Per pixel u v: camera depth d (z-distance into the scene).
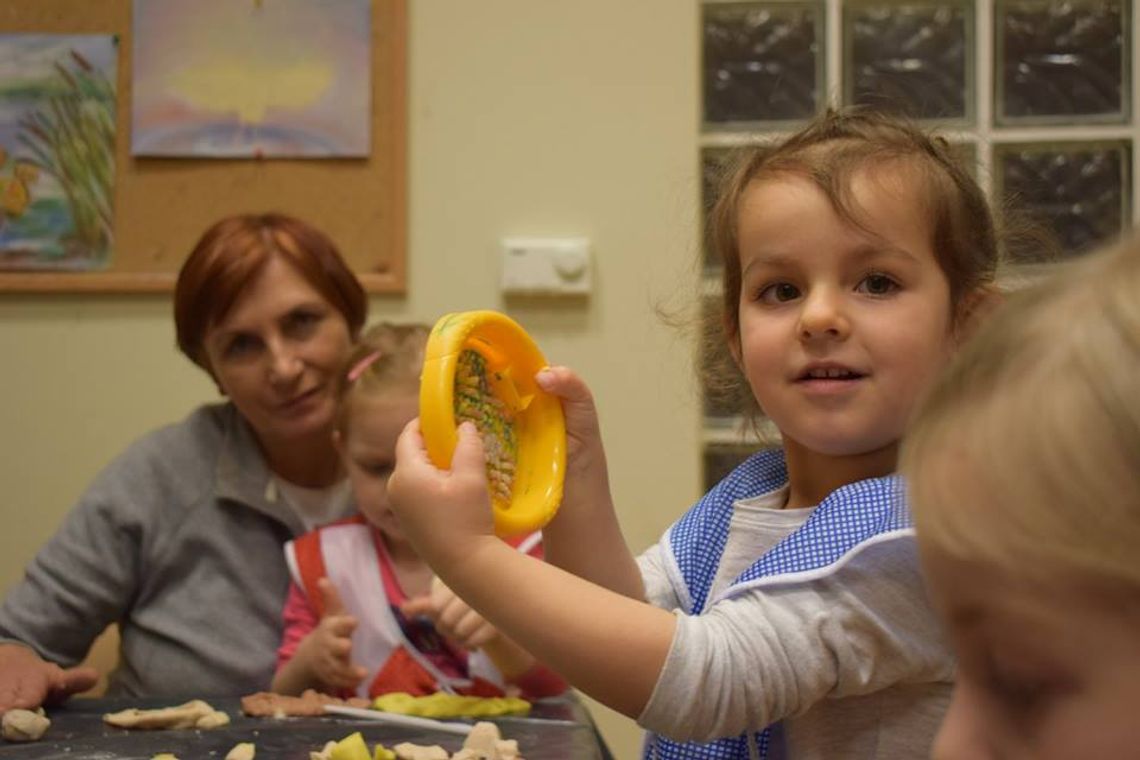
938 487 0.33
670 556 0.91
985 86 1.68
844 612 0.69
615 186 1.71
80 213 1.72
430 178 1.72
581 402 0.81
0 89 1.71
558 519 0.82
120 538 1.36
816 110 1.71
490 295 1.72
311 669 1.19
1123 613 0.30
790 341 0.78
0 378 1.73
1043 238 1.08
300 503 1.43
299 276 1.36
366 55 1.71
